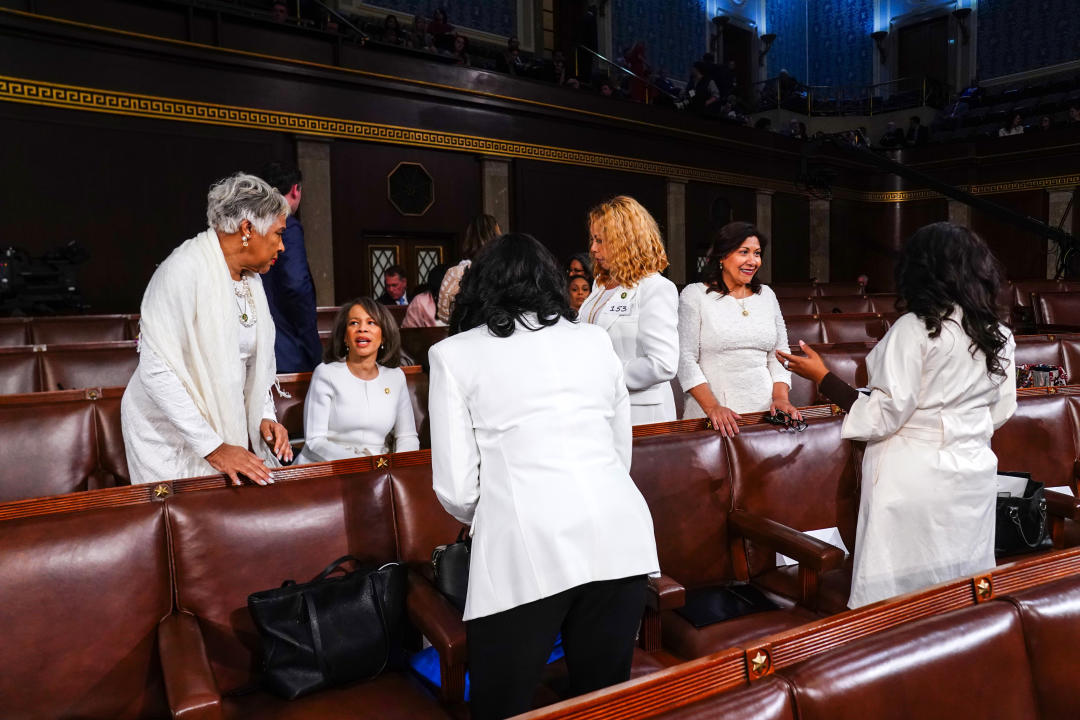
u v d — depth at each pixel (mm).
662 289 2465
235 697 1742
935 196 16672
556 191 11305
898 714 1060
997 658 1158
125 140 7645
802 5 20234
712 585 2332
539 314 1521
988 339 1937
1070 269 12617
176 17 7809
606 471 1480
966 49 18578
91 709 1634
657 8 16859
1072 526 2646
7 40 6922
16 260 6312
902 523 2014
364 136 9281
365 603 1769
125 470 2850
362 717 1625
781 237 15484
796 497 2479
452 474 1449
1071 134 15070
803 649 1095
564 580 1357
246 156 8438
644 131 12367
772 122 17297
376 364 3049
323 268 9094
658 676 992
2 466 2654
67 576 1637
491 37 13789
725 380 2748
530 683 1414
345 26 10453
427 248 10328
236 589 1806
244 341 2154
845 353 4367
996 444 2824
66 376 3902
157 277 1973
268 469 1946
